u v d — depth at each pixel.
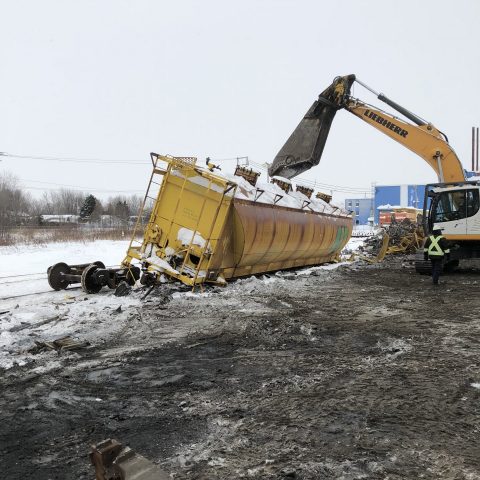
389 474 3.31
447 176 16.52
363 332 7.52
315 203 16.84
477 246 16.42
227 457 3.56
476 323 8.25
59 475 3.33
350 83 17.14
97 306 9.09
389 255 24.31
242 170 13.05
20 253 23.17
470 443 3.79
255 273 13.42
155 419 4.24
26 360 5.89
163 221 11.24
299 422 4.17
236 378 5.32
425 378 5.34
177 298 9.91
